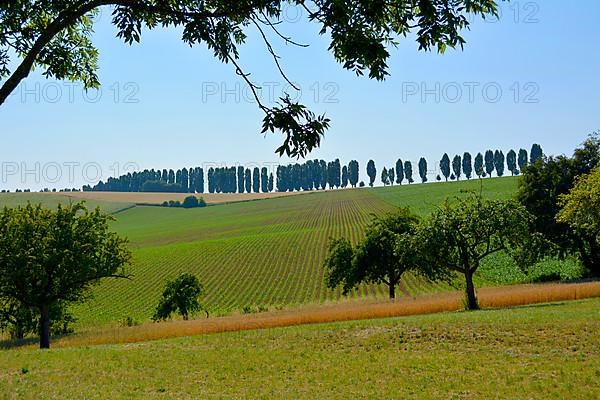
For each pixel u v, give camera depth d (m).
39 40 6.20
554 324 23.23
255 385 17.95
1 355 25.42
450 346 22.34
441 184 180.00
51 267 35.72
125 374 20.12
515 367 18.28
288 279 76.56
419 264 42.41
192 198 191.00
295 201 181.50
